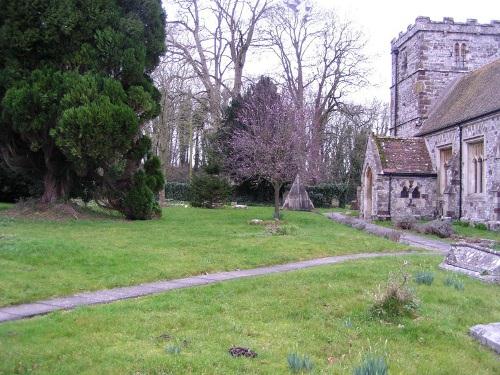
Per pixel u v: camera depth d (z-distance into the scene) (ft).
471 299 26.78
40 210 60.08
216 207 98.32
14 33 56.08
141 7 65.51
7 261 31.71
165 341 18.78
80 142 54.08
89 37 59.82
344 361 18.04
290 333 20.52
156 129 126.52
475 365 18.76
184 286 28.68
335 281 29.01
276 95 107.04
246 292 26.58
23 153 61.82
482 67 92.17
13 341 18.06
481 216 72.64
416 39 102.63
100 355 16.94
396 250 46.83
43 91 55.42
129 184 63.62
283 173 71.26
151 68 68.03
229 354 17.74
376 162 85.87
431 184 85.87
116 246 39.37
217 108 124.88
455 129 80.38
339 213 101.50
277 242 45.62
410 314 22.99
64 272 30.17
